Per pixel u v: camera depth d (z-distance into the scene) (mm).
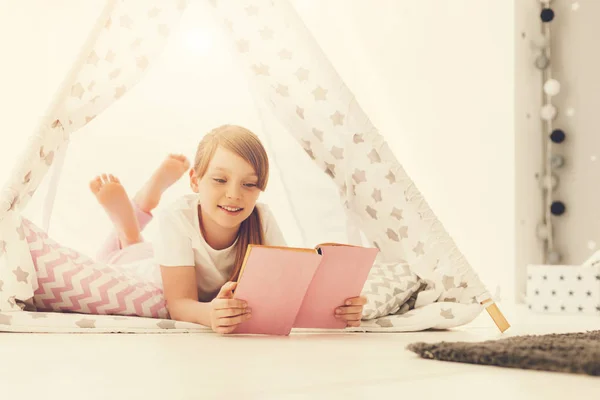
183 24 2613
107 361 940
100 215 2254
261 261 1339
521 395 678
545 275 2600
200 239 1590
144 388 717
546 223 3406
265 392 695
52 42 2668
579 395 677
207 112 2645
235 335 1388
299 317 1457
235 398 661
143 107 2568
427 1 3477
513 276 3164
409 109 3498
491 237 3244
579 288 2535
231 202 1541
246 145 1557
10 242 1453
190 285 1557
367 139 1672
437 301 1705
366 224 1792
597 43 3287
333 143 1726
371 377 798
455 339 1387
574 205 3334
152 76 2607
